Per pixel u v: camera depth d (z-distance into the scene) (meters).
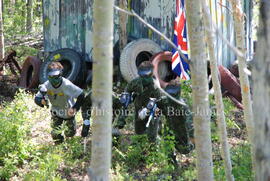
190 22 5.63
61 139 12.54
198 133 5.94
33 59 20.25
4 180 10.93
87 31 21.25
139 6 20.05
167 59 18.67
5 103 16.84
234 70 19.41
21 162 11.65
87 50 21.33
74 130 12.70
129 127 14.42
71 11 21.69
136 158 11.81
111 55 4.66
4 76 21.25
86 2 21.09
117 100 11.89
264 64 3.30
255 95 3.41
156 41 19.80
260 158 3.31
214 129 12.84
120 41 19.02
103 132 4.74
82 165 11.76
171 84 10.92
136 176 11.20
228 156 8.35
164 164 11.46
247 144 11.77
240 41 7.71
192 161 12.09
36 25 37.34
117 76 19.14
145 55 19.20
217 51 19.19
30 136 13.46
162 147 11.02
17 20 33.31
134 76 17.98
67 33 21.98
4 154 11.67
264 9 3.31
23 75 20.50
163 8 19.44
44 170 10.52
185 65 10.66
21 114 12.53
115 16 20.39
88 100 11.67
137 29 20.22
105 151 4.78
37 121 14.90
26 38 33.22
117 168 11.03
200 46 5.67
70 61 20.09
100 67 4.63
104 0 4.52
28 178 10.37
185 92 15.83
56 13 22.27
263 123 3.30
